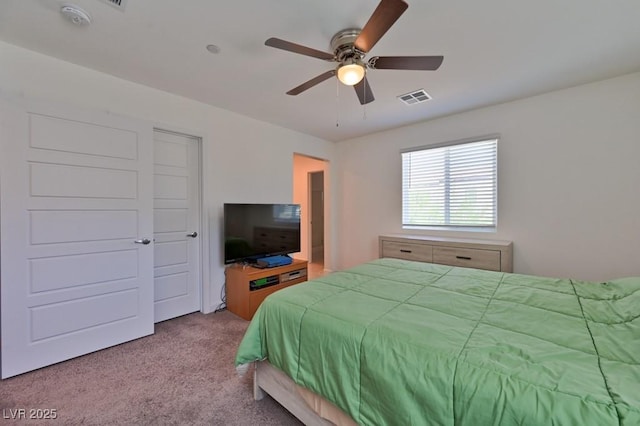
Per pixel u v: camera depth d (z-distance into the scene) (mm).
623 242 2553
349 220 4668
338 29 1811
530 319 1253
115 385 1811
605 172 2611
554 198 2871
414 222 3963
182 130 2895
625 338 1060
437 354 992
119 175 2355
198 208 3139
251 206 3260
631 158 2500
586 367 881
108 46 2010
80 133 2156
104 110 2391
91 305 2213
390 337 1125
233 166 3363
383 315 1312
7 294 1863
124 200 2385
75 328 2137
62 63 2188
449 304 1450
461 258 3125
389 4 1290
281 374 1540
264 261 3311
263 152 3701
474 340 1064
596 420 691
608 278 2619
